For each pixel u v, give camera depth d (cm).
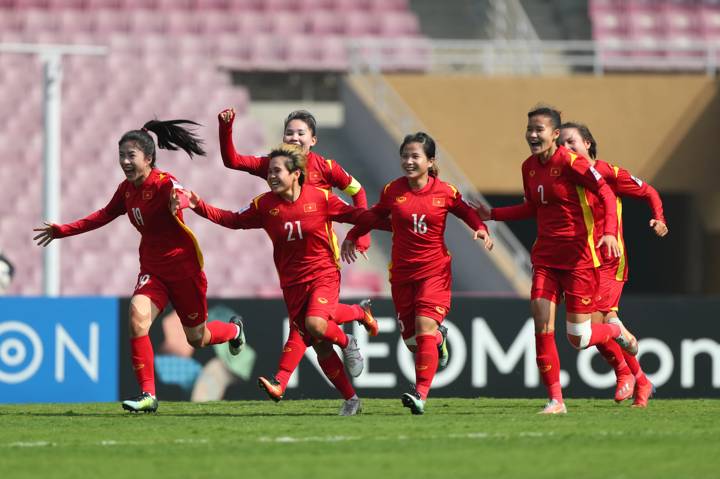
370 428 2131
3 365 3416
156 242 2477
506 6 7719
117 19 7462
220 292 6144
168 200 2425
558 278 2484
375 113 6612
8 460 1708
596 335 2580
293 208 2388
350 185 2641
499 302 3566
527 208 2522
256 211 2420
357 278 6062
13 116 6675
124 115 6712
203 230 6309
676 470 1586
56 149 5256
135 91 6831
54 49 5203
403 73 7219
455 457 1717
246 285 6184
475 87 6744
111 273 6141
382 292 6081
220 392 3503
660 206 2709
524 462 1662
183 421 2339
